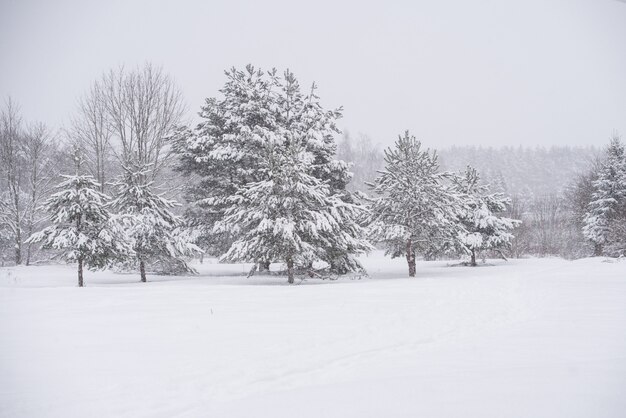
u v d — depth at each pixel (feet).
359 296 40.32
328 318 29.84
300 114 89.30
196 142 82.17
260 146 79.46
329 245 66.44
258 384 17.49
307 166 69.15
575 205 167.63
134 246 68.90
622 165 131.13
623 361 18.20
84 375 18.56
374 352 21.65
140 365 19.81
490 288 45.91
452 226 79.46
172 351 21.94
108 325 27.94
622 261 87.76
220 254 89.30
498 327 26.73
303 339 24.14
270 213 63.98
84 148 109.50
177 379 18.07
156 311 32.81
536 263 99.91
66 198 59.31
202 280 70.59
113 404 15.72
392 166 78.79
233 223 78.28
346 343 23.38
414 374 17.63
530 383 15.74
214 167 84.43
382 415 13.48
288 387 17.07
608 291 41.24
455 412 13.42
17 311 32.99
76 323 28.55
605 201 128.98
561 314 29.99
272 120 84.69
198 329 26.66
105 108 108.99
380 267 106.93
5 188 114.11
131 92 108.78
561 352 19.99
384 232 76.33
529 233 176.35
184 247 76.02
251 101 84.02
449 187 88.17
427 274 78.64
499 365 18.31
